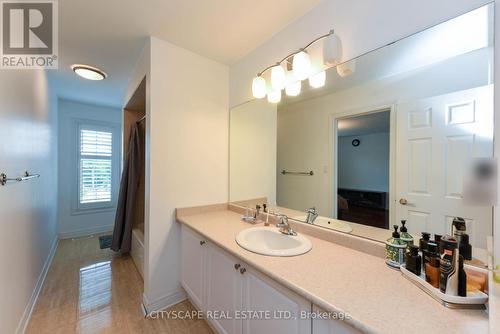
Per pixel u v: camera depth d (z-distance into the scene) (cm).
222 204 220
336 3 133
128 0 138
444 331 62
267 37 179
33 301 184
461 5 91
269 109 186
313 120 154
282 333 96
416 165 107
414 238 107
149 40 178
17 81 149
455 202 94
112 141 406
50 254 275
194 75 201
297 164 166
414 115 107
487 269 78
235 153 218
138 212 296
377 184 121
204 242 156
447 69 95
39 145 217
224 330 135
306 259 110
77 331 158
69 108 364
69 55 208
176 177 191
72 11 147
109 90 307
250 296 115
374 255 115
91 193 385
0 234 120
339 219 139
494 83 80
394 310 71
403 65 109
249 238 150
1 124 120
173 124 189
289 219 166
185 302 193
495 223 76
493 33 83
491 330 54
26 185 172
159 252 183
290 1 140
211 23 161
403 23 107
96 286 217
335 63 130
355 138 131
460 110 92
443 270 76
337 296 79
